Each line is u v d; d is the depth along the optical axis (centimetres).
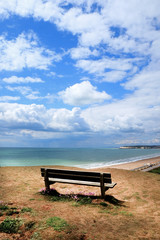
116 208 391
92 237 241
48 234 243
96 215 337
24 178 786
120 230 267
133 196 506
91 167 2111
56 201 435
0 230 248
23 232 248
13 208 350
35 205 385
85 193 517
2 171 994
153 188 591
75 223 287
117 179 796
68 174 497
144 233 257
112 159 3919
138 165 2131
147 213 360
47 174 516
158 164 2000
